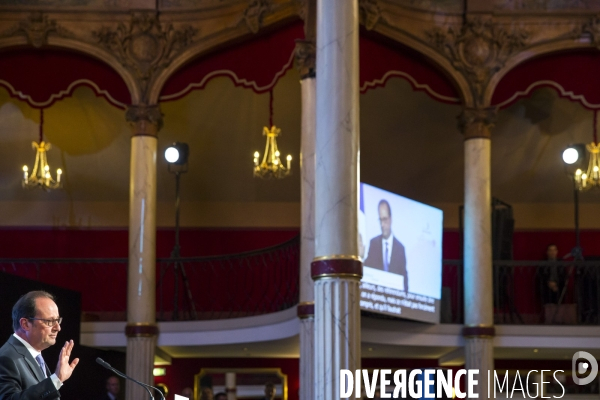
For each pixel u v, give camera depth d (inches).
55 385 171.3
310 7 454.0
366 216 448.5
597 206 693.3
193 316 566.3
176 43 533.3
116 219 689.0
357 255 335.9
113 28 537.0
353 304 330.0
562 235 690.8
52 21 532.7
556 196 693.3
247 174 676.7
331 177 337.7
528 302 657.6
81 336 528.4
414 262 478.6
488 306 509.4
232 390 637.3
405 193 688.4
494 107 525.0
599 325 518.9
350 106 343.0
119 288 673.0
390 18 513.3
